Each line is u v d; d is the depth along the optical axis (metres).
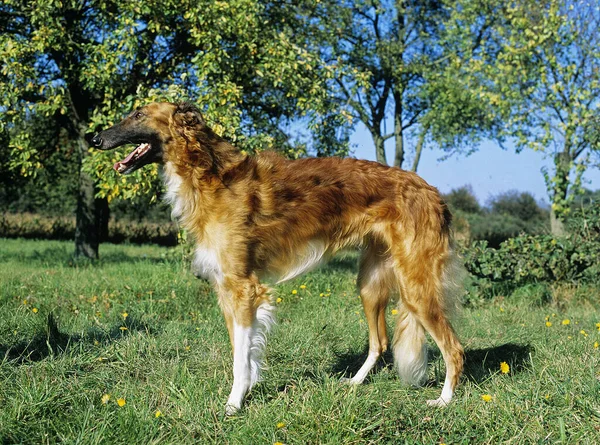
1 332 5.60
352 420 3.54
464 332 6.32
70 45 11.71
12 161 12.09
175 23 12.02
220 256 4.32
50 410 3.74
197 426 3.67
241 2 11.05
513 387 4.22
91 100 13.31
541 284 8.57
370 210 4.54
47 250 15.63
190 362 4.84
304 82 11.43
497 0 17.09
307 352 5.34
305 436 3.47
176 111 4.47
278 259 4.55
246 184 4.41
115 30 10.98
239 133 9.63
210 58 10.45
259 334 4.28
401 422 3.69
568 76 13.87
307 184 4.54
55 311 6.84
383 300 4.86
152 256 14.96
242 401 4.09
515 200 33.19
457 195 34.09
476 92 16.03
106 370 4.59
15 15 12.22
